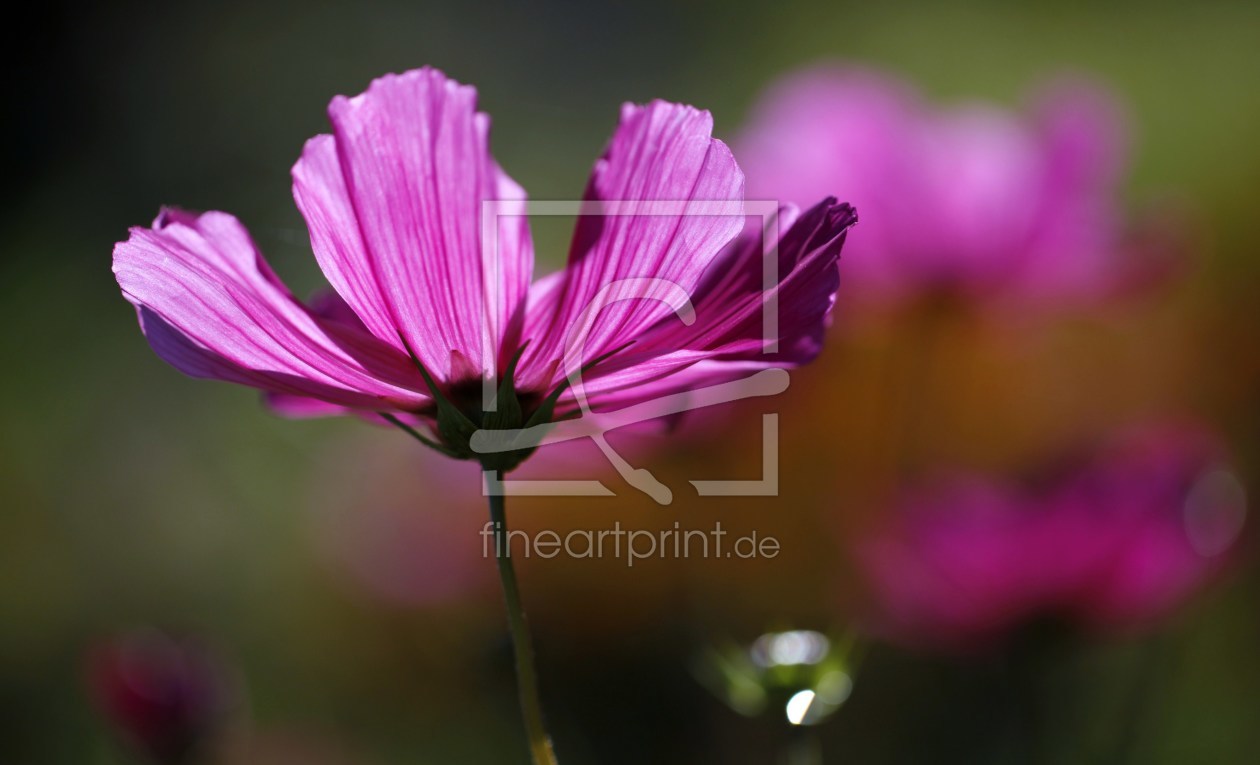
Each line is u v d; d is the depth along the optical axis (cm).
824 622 57
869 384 58
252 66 150
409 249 33
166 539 86
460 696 61
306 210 33
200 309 33
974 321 56
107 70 148
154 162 136
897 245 56
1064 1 148
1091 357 67
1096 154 54
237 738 46
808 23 158
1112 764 47
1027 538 44
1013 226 55
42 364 106
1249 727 55
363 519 65
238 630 75
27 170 138
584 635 59
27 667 78
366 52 155
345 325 34
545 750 33
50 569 85
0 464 92
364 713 65
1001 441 61
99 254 122
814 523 58
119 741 45
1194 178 88
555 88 154
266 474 87
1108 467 45
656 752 56
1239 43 125
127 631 79
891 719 57
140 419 97
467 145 33
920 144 57
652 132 33
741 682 37
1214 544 45
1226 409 66
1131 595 45
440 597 62
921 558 45
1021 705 46
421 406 34
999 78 136
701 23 162
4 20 148
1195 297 69
